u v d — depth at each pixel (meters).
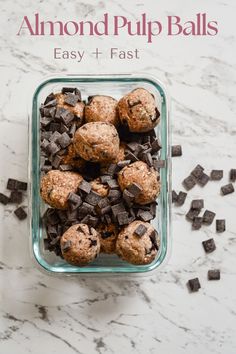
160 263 0.71
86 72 0.77
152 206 0.68
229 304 0.77
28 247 0.76
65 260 0.69
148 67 0.78
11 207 0.76
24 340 0.76
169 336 0.76
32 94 0.77
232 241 0.77
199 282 0.77
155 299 0.76
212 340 0.76
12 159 0.76
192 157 0.77
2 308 0.76
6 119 0.77
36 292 0.76
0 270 0.76
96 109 0.67
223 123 0.77
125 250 0.65
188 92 0.77
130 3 0.78
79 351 0.76
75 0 0.78
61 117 0.67
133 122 0.66
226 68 0.78
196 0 0.78
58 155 0.67
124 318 0.76
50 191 0.66
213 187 0.77
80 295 0.76
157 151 0.69
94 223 0.67
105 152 0.64
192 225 0.77
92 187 0.66
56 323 0.76
